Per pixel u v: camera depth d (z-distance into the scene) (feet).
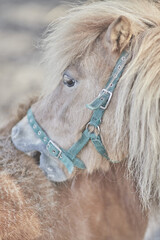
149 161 5.57
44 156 5.85
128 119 5.61
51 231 5.70
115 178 6.16
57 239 5.75
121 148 5.71
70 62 5.65
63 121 5.74
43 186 5.81
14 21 15.55
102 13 5.68
